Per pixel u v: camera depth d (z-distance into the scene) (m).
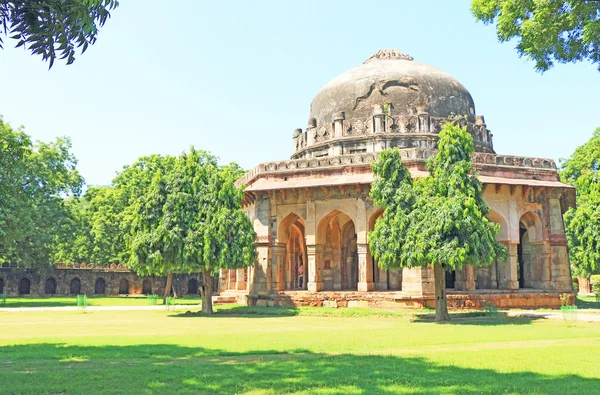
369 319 18.64
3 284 40.62
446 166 17.58
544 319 17.45
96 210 40.91
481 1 10.21
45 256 35.12
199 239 20.55
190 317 19.73
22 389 6.57
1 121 26.67
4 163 14.65
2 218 24.58
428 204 17.06
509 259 22.56
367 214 22.12
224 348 10.62
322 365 8.43
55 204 34.72
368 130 25.77
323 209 22.94
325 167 23.20
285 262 24.00
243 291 26.47
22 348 10.56
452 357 9.27
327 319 18.64
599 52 9.42
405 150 22.30
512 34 9.83
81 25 5.45
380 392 6.42
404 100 26.31
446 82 27.12
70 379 7.22
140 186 35.53
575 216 27.22
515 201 23.03
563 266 23.17
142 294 43.19
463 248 16.09
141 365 8.55
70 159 38.44
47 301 33.56
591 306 24.09
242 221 21.00
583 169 37.22
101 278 43.19
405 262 17.23
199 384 6.91
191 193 21.31
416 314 18.92
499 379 7.23
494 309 19.97
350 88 27.22
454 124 25.89
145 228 21.08
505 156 23.42
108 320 18.28
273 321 17.72
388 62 28.09
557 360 8.92
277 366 8.35
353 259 25.91
